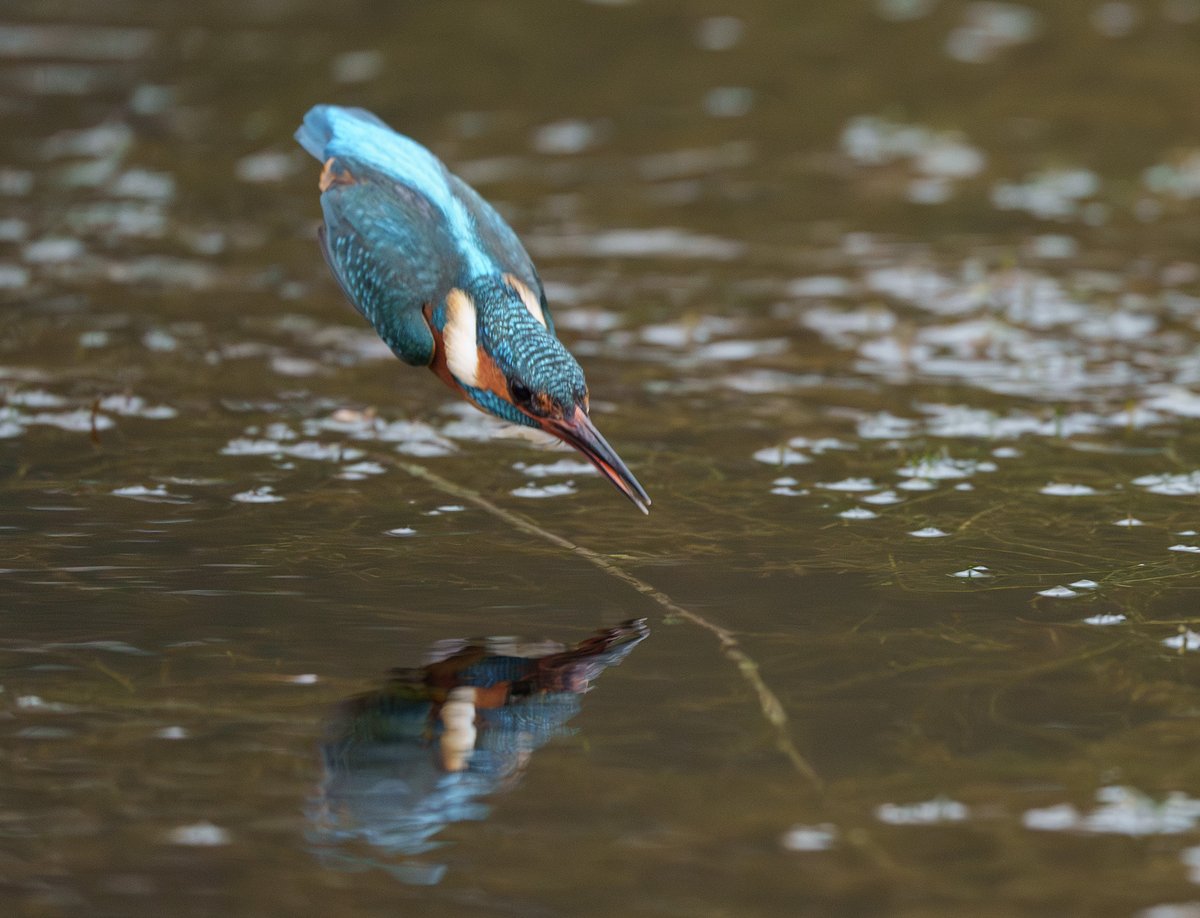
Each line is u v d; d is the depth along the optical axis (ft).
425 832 24.93
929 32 82.94
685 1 87.97
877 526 36.96
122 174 63.10
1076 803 25.73
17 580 33.60
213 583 33.65
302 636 31.30
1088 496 38.70
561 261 56.13
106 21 81.92
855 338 50.11
